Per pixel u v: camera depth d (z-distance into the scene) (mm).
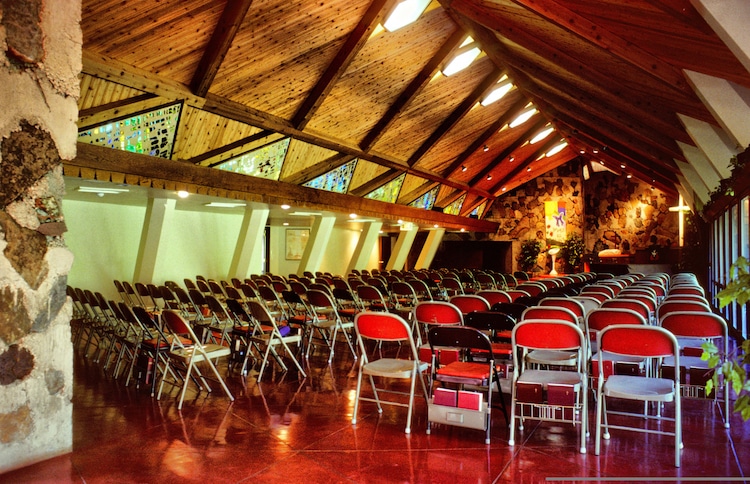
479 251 25938
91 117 7059
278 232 19109
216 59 7484
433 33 10227
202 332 7535
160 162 8203
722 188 7645
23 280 3250
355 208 14000
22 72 3271
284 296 7215
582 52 7078
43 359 3369
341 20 8508
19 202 3240
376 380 5609
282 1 7473
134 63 7078
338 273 21328
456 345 4004
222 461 3383
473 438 3828
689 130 7723
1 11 3162
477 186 21438
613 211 23719
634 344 3402
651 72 5523
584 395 3627
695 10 3869
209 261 14867
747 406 1513
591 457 3449
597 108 10062
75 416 4352
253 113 9266
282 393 5094
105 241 12039
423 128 14016
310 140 11000
